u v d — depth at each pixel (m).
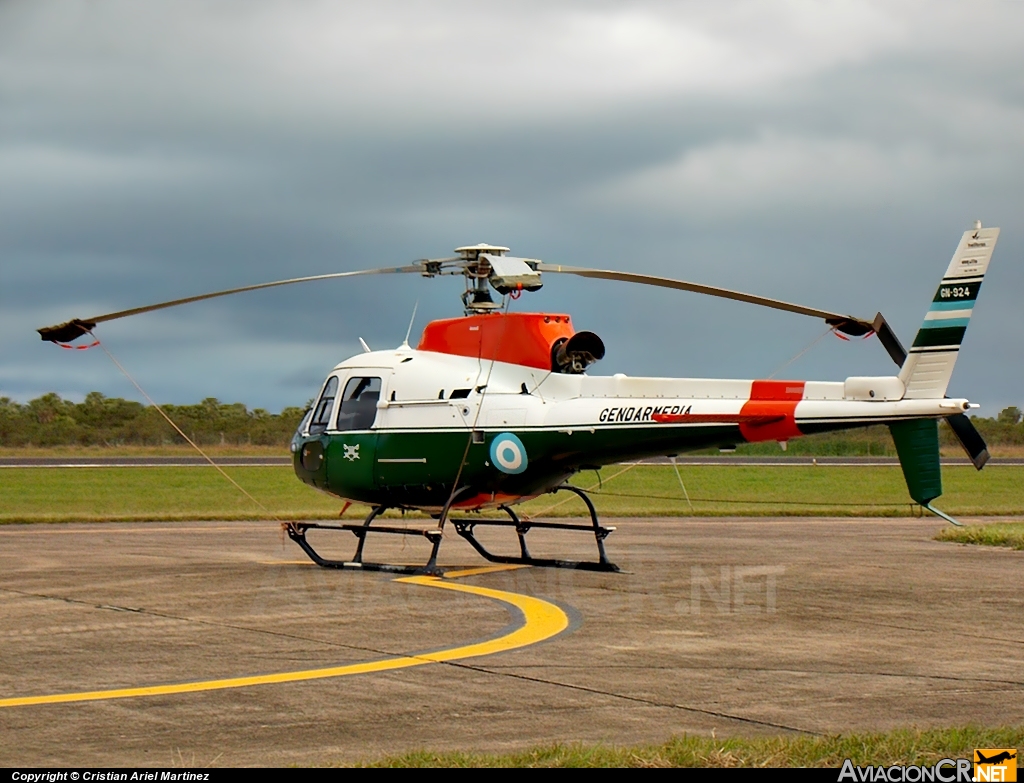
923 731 7.65
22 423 79.31
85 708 8.35
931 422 13.91
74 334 16.41
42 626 11.80
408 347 17.31
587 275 15.05
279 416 86.06
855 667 10.00
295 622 12.09
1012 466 64.06
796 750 7.09
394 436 16.52
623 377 15.37
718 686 9.19
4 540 22.38
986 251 13.62
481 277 16.48
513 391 15.90
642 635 11.48
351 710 8.32
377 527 16.83
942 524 28.73
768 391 14.50
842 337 14.79
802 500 39.50
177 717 8.11
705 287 14.68
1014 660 10.38
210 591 14.42
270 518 28.98
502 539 23.48
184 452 70.25
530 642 11.02
